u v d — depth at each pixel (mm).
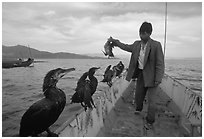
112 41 3553
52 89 2070
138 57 3289
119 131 3105
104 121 3273
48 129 2080
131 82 7199
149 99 3252
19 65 27672
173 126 3336
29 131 1994
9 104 14242
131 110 4105
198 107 3199
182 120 3461
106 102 3656
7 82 22453
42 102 1999
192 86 17594
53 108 2000
